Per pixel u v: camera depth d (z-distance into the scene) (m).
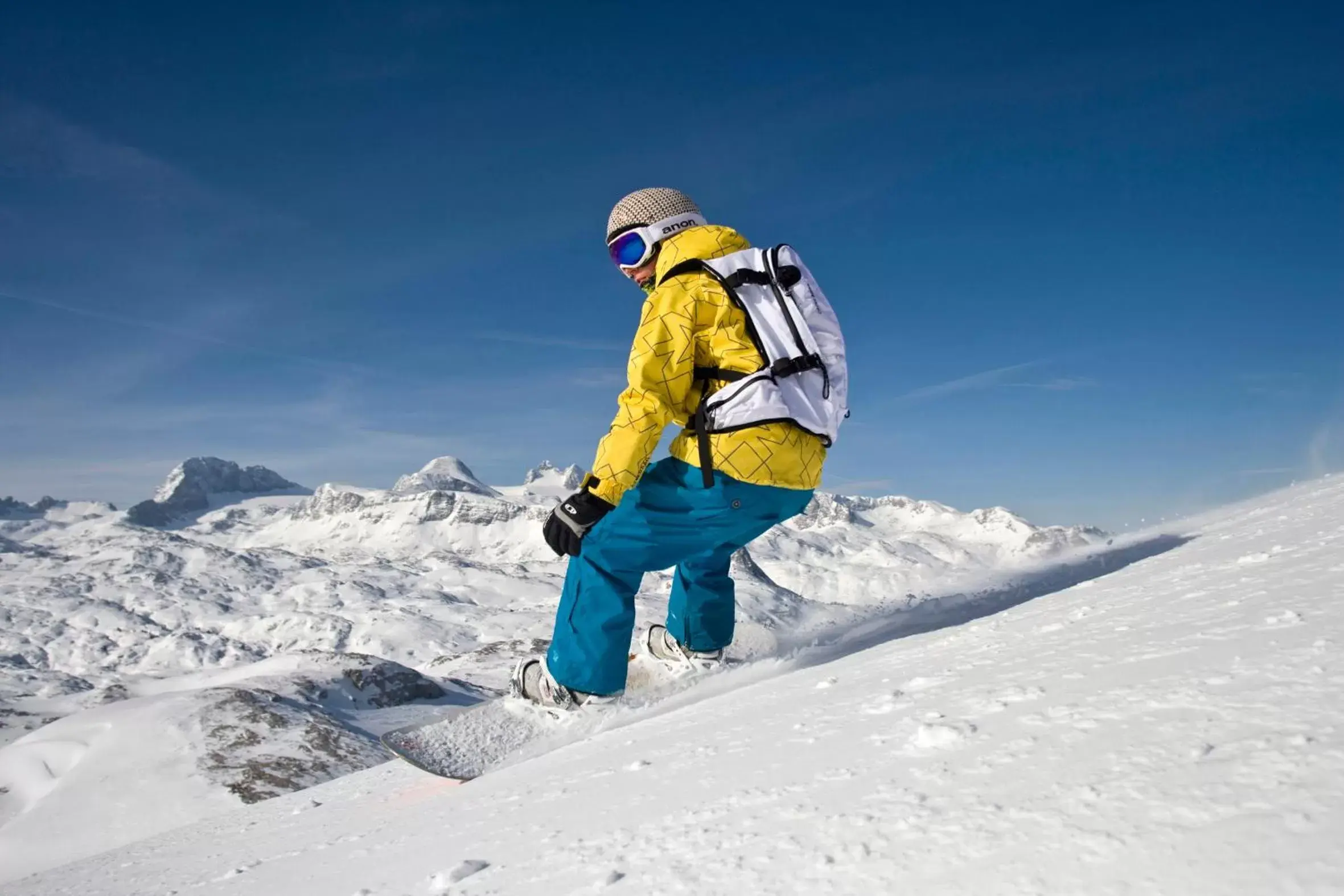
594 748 2.19
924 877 0.73
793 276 2.59
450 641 125.12
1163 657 1.14
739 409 2.45
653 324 2.48
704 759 1.49
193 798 14.63
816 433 2.55
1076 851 0.68
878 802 0.95
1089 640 1.44
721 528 2.57
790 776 1.17
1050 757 0.90
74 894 2.93
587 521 2.44
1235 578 1.69
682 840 1.05
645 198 2.74
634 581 2.70
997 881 0.68
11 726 29.20
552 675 2.73
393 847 1.74
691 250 2.57
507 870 1.19
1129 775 0.79
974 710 1.17
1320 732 0.73
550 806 1.54
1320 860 0.55
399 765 4.07
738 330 2.52
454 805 2.03
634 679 3.06
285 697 20.22
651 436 2.43
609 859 1.08
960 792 0.89
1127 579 2.28
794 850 0.89
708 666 3.02
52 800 15.79
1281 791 0.66
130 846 4.36
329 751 16.64
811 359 2.52
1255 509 3.57
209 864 2.62
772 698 2.01
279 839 2.68
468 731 2.76
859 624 3.22
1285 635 1.07
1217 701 0.89
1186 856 0.61
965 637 2.02
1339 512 2.42
